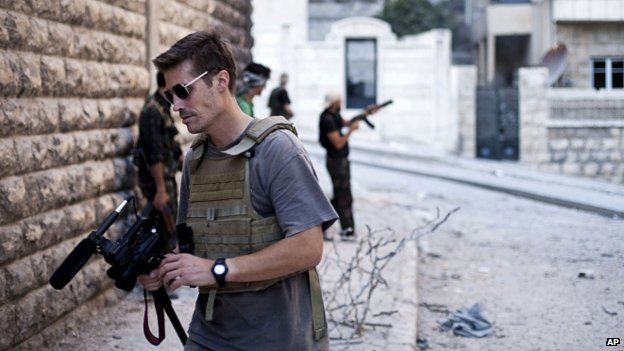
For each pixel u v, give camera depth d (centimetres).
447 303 816
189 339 338
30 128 575
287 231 316
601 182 1977
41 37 595
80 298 645
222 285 315
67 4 640
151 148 727
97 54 698
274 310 324
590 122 2070
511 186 1788
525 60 2839
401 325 682
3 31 541
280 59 2938
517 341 687
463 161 2430
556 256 1032
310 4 4122
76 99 663
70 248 634
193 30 989
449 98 2659
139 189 786
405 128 2944
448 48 2898
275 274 316
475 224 1308
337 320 690
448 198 1661
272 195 320
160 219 734
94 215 684
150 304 721
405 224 1252
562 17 2097
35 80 580
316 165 2052
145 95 821
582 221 1320
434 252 1063
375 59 2948
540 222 1323
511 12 2789
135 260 321
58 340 605
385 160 2472
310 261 317
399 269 905
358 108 2975
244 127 330
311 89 2939
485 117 2514
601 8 1983
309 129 2942
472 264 1001
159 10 848
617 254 1023
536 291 855
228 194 326
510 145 2467
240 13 1266
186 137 965
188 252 337
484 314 758
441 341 691
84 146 666
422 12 3866
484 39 3036
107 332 637
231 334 326
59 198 614
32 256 573
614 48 2030
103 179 702
